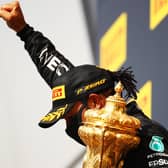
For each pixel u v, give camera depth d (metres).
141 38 13.38
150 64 13.05
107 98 7.41
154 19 13.09
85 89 7.82
